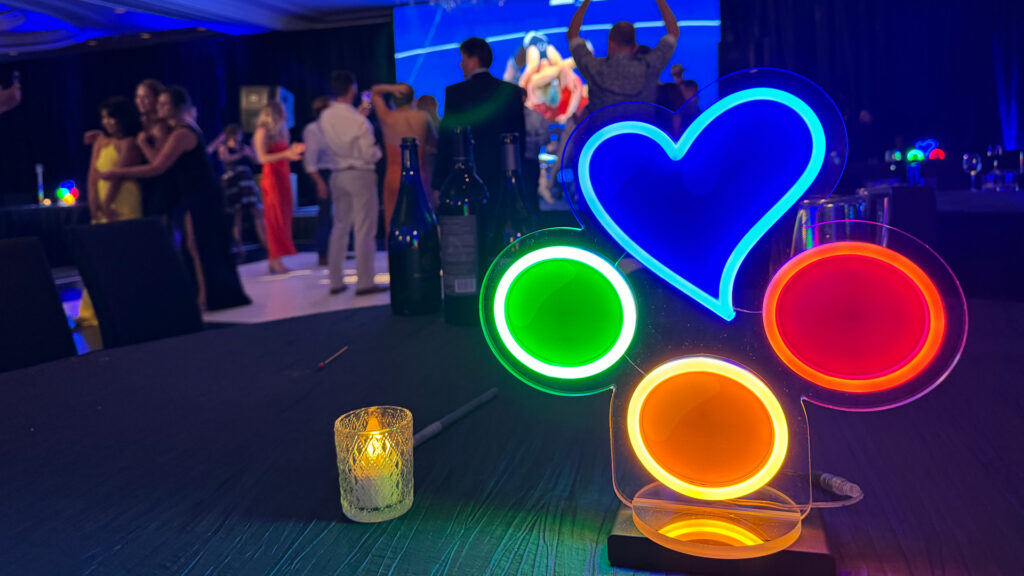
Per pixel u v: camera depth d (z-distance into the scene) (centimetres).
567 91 775
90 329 400
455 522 51
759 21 707
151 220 161
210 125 940
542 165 684
